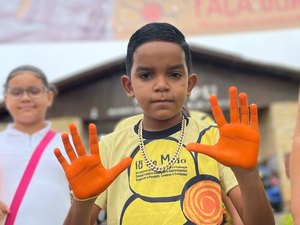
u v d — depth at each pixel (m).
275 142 9.02
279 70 9.05
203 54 9.02
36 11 7.61
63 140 1.70
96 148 1.70
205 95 8.94
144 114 2.00
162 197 1.83
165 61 1.85
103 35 7.59
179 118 1.99
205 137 1.93
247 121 1.65
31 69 3.30
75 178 1.68
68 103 9.29
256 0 7.39
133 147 1.97
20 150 3.08
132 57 1.92
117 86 9.28
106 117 9.21
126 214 1.84
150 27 1.91
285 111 9.13
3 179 2.98
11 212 2.88
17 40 7.55
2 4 7.61
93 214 1.93
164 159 1.90
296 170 1.62
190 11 7.47
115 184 1.93
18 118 3.21
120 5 7.60
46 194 2.92
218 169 1.89
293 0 7.30
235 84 9.11
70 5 7.62
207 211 1.81
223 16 7.44
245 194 1.67
